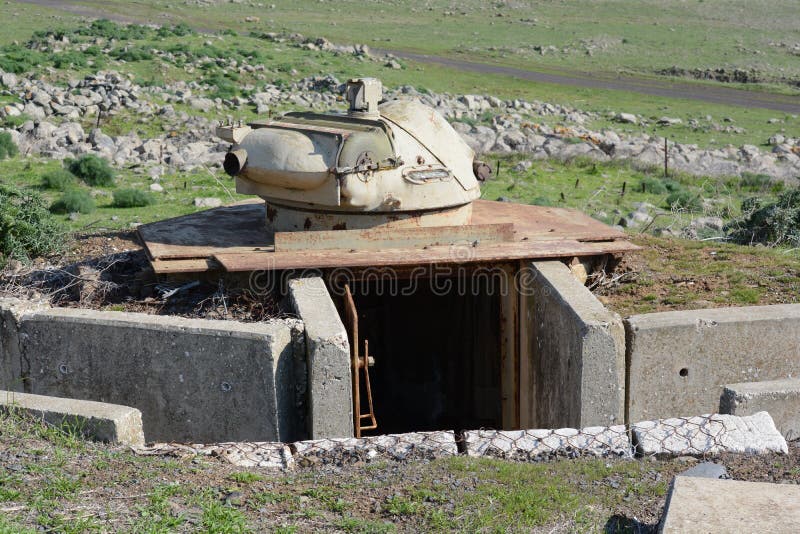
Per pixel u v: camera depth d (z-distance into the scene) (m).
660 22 81.00
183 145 27.09
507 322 10.82
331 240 10.17
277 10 79.19
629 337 8.70
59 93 32.28
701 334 8.80
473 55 62.47
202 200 19.80
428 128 10.86
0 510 5.53
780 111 47.16
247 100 35.75
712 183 26.97
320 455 6.88
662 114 44.31
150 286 10.18
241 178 10.66
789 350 9.03
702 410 8.98
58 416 6.96
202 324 8.55
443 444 6.98
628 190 24.84
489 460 6.74
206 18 69.94
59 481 5.95
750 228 17.41
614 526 5.79
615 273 11.05
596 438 7.03
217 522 5.55
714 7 88.31
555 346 9.40
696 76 59.16
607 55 65.56
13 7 64.44
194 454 6.79
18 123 27.81
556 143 30.73
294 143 10.21
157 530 5.38
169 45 46.69
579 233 11.12
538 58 63.25
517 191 23.64
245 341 8.29
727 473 6.45
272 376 8.27
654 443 6.86
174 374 8.66
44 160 23.94
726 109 46.97
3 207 12.37
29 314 9.17
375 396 12.80
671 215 21.33
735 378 8.98
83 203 18.77
